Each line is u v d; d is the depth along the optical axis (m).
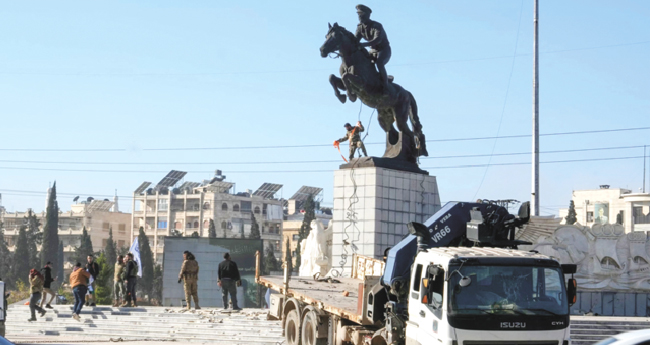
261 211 150.50
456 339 14.10
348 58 29.59
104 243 160.88
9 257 131.88
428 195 32.38
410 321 15.95
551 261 14.74
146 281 114.19
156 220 149.50
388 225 30.92
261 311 30.53
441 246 17.19
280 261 121.62
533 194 37.53
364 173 31.09
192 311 30.72
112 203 164.50
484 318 14.13
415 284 15.91
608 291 33.56
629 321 28.42
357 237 30.94
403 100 31.17
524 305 14.34
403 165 31.81
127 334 28.86
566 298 14.62
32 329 30.62
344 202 31.53
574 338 27.16
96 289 52.59
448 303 14.27
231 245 47.91
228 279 31.05
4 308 20.91
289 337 22.45
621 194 104.25
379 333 17.28
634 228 99.44
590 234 33.72
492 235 16.80
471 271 14.45
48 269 32.34
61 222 161.00
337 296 20.92
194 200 147.25
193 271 31.66
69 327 30.09
